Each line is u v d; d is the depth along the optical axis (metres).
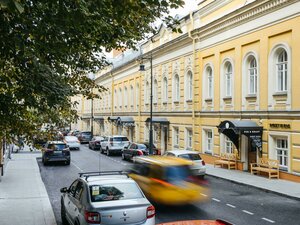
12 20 5.89
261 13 20.22
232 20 22.77
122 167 25.61
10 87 7.74
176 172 12.51
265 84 20.05
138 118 40.69
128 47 10.22
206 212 12.48
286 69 19.08
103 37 7.51
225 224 4.67
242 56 22.09
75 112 10.95
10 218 11.48
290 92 18.27
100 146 37.91
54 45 6.82
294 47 17.97
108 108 53.88
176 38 29.75
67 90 8.34
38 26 6.16
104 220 7.89
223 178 19.53
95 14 6.36
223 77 24.25
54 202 14.23
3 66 7.70
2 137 9.52
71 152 38.03
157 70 35.00
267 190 16.16
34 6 5.92
